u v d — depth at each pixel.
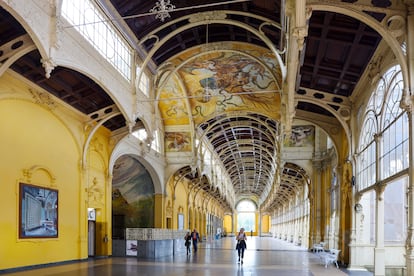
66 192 19.41
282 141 30.58
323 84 18.03
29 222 16.36
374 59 14.32
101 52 16.33
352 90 17.77
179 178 35.81
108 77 16.44
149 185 31.20
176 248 29.41
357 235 18.20
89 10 15.64
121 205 31.70
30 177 16.48
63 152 19.23
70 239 19.66
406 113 11.53
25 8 10.73
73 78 17.50
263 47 21.38
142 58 20.64
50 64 11.98
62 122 19.16
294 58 11.02
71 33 13.41
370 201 18.97
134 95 19.03
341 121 18.48
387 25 10.53
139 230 24.97
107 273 15.67
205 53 22.52
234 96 28.00
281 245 44.06
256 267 19.27
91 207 21.91
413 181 10.23
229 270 17.78
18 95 15.83
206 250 33.00
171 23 18.89
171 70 23.22
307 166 30.50
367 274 16.38
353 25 13.05
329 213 28.59
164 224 31.56
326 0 10.27
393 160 12.92
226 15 18.64
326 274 16.42
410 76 10.30
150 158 28.95
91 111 20.53
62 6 13.59
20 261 15.80
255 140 41.78
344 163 20.12
